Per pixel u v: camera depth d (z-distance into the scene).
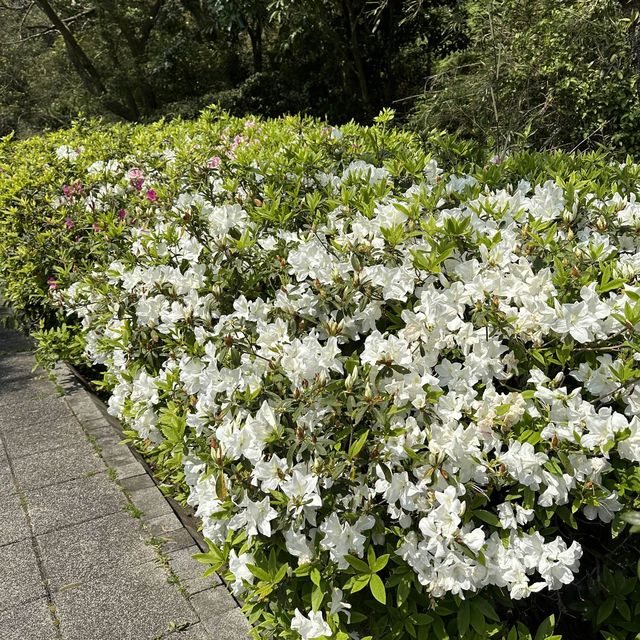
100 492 3.14
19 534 2.86
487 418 1.99
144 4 15.56
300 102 13.66
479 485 2.02
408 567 1.98
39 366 4.83
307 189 3.41
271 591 2.08
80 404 4.13
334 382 2.08
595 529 2.24
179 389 2.64
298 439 2.00
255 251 2.71
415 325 2.14
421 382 2.07
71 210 4.98
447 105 7.25
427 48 12.25
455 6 10.98
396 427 2.03
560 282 2.24
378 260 2.37
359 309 2.23
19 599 2.48
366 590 2.10
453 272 2.32
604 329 2.12
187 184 3.83
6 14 18.33
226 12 10.89
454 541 1.88
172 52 14.95
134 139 6.34
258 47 14.91
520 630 1.98
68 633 2.31
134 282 3.05
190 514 3.16
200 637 2.27
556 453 2.00
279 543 2.08
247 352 2.26
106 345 3.55
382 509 2.04
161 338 2.85
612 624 2.12
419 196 2.72
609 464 1.95
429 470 1.92
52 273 4.89
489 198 2.69
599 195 2.89
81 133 7.27
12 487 3.23
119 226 3.86
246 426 2.05
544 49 6.49
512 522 1.95
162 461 3.19
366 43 12.52
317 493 1.95
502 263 2.25
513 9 6.70
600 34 6.28
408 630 1.96
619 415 1.93
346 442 2.10
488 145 5.33
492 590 2.07
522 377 2.21
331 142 4.26
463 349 2.16
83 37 16.61
